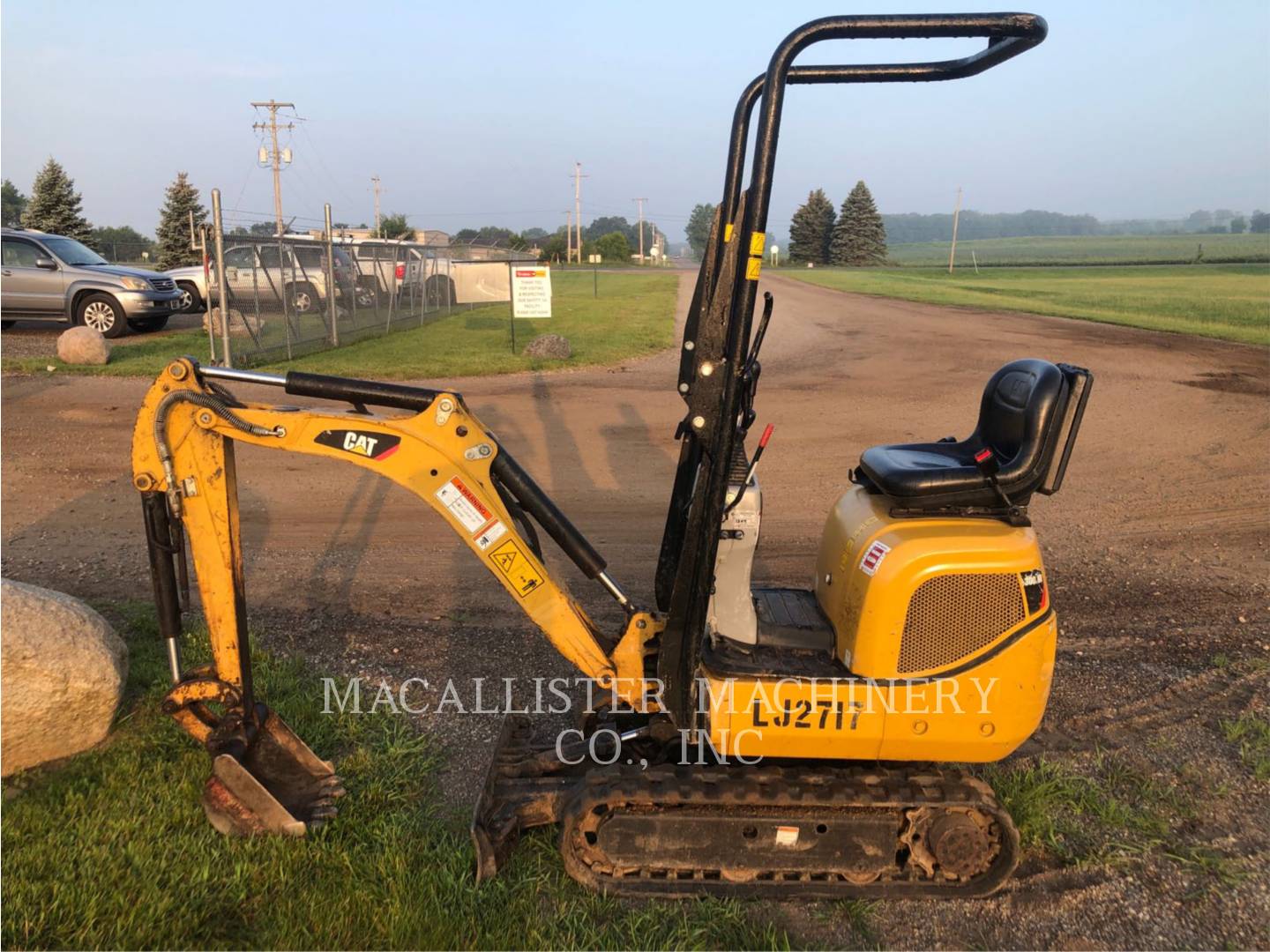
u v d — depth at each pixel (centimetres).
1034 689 362
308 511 830
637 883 367
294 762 418
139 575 658
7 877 349
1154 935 359
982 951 346
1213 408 1343
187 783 410
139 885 349
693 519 347
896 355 1925
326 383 364
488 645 580
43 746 421
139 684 496
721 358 335
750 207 316
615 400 1366
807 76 350
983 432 427
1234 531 833
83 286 1803
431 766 447
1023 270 7619
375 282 2198
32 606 429
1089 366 1725
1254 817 436
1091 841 414
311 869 365
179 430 363
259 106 5550
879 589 357
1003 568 355
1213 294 3822
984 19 305
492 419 1223
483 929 339
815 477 986
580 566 382
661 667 362
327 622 602
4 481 873
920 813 370
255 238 1555
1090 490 957
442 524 805
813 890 368
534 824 388
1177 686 557
